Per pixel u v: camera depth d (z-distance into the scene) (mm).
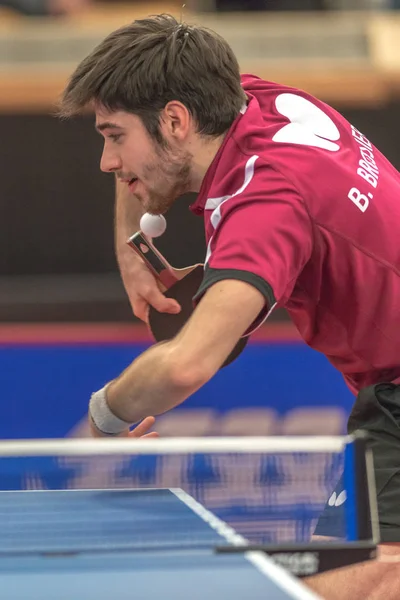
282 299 5973
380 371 6789
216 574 4270
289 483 5621
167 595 3963
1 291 13586
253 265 5613
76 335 13250
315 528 5539
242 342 6734
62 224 13680
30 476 6301
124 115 6355
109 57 6348
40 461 5945
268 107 6711
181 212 13383
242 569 4348
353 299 6395
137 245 7551
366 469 5066
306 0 15750
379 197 6406
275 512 5578
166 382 5648
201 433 13133
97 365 13242
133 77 6258
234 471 5723
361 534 5039
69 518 5418
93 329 13344
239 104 6484
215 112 6320
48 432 13172
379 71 13242
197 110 6297
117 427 6309
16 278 13734
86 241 13734
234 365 13133
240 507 5648
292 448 5055
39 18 15750
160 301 7621
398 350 6594
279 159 6066
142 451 4949
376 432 6762
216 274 5664
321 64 13367
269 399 13172
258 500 5633
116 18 15445
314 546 4867
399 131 13484
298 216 5902
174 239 13438
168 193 6633
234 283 5578
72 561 4523
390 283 6379
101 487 6387
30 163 13492
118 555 4617
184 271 7602
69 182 13578
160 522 5297
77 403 13203
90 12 16281
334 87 13328
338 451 5133
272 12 15766
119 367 13266
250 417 13148
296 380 13219
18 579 4211
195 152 6406
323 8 15852
